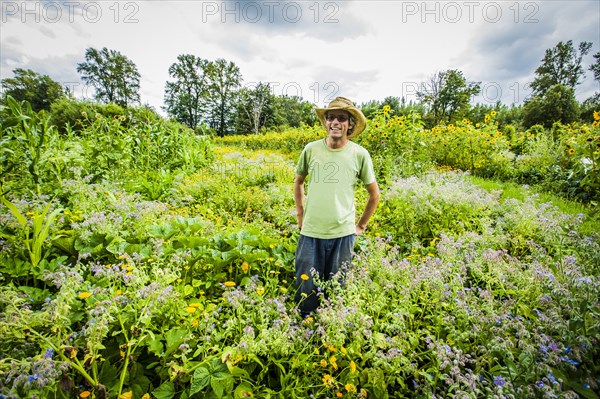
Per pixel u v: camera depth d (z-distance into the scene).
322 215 2.23
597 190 5.32
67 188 4.01
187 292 2.10
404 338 1.89
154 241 2.51
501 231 3.59
